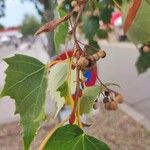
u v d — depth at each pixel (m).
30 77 0.19
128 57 3.20
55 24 0.18
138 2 0.18
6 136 1.27
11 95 0.19
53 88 0.19
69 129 0.17
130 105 1.88
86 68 0.18
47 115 0.19
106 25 0.50
